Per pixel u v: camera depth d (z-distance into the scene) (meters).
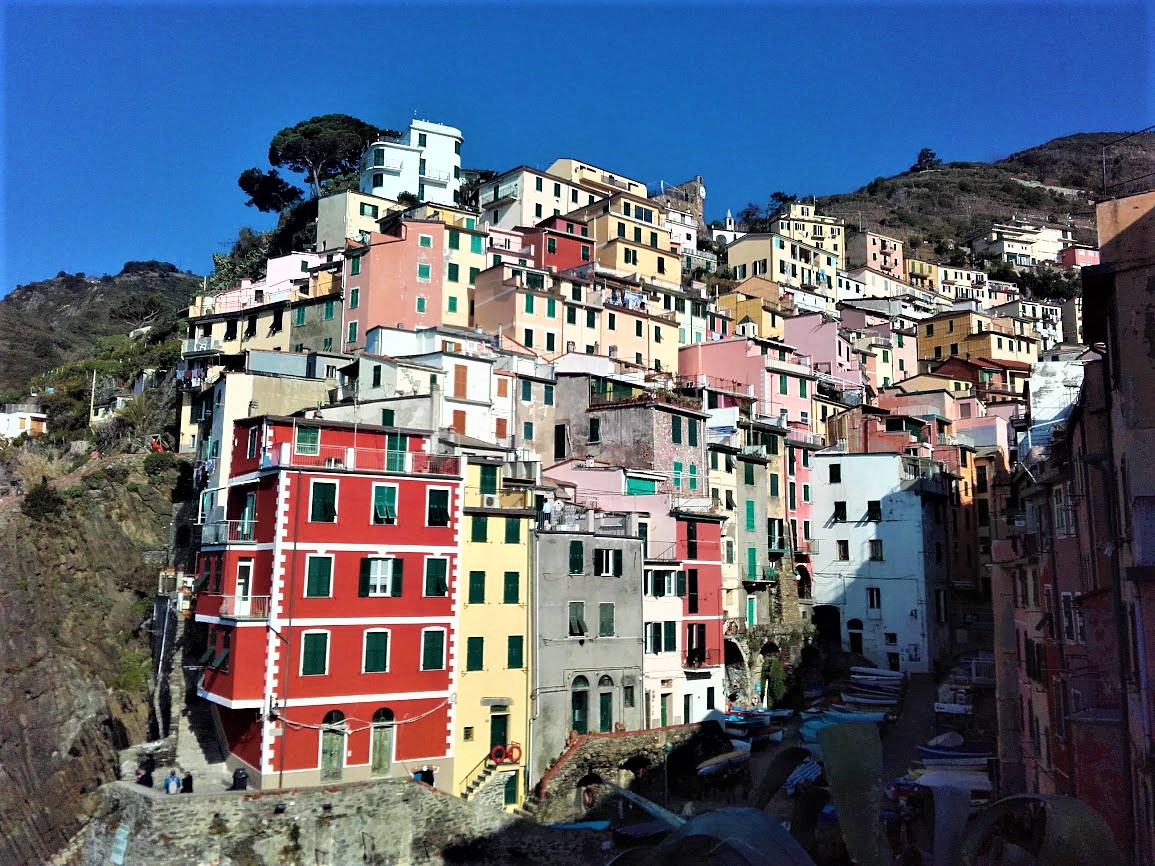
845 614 76.81
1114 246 27.61
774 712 64.44
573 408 72.81
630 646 57.41
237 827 41.03
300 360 72.62
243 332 92.94
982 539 90.38
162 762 47.94
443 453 54.88
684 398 73.25
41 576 69.19
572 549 55.75
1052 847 23.70
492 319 86.94
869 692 67.62
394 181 129.00
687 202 186.50
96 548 71.44
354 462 49.44
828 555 78.75
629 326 94.62
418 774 48.00
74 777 61.47
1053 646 38.44
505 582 53.34
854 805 26.94
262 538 47.53
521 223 122.38
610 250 109.56
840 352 108.25
